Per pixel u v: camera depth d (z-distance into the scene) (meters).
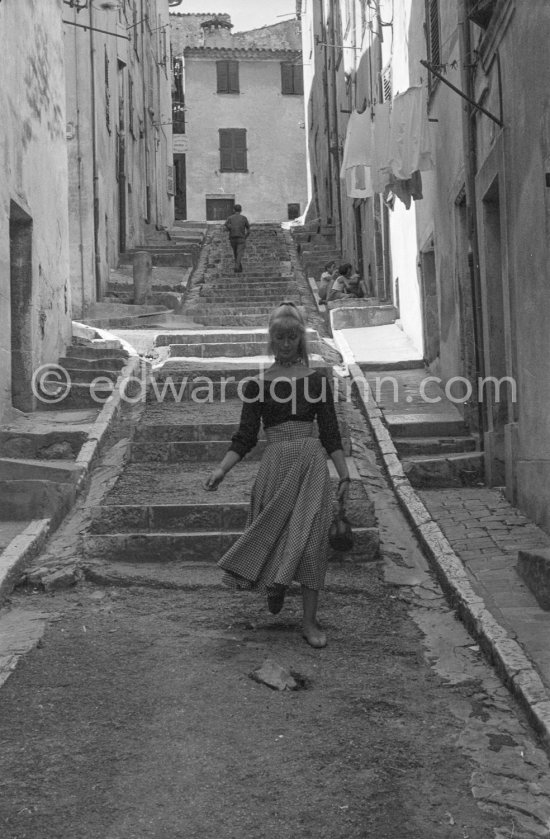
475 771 3.38
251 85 40.53
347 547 4.79
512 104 6.58
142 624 5.04
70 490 7.03
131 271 19.78
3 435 8.22
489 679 4.23
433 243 11.08
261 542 4.67
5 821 3.01
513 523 6.56
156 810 3.08
